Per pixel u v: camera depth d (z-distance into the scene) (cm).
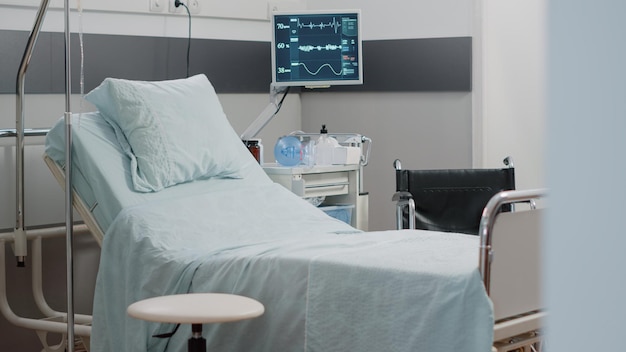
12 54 328
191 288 252
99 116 308
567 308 55
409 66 424
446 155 420
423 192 355
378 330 207
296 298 226
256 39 429
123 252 270
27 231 319
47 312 323
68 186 264
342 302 215
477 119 410
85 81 355
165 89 318
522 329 204
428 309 197
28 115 338
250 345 237
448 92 416
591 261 54
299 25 391
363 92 439
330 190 371
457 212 358
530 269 209
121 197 280
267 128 441
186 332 249
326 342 216
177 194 301
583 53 53
